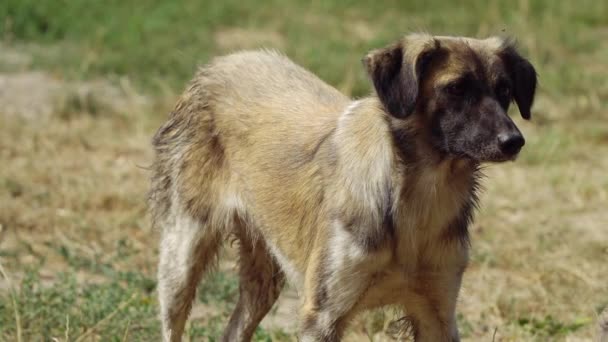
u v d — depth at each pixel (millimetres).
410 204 9438
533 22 26125
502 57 9711
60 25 23250
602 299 12977
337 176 9734
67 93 19672
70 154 17562
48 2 24234
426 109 9406
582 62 23891
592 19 27062
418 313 9914
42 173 16375
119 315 11656
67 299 11914
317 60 22047
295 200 10211
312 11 27031
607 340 10023
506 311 12695
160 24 24031
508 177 17219
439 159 9406
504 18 26547
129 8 24828
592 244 14586
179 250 11336
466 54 9438
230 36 24406
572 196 16453
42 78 20750
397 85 9328
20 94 19891
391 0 27766
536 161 18000
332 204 9695
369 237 9398
